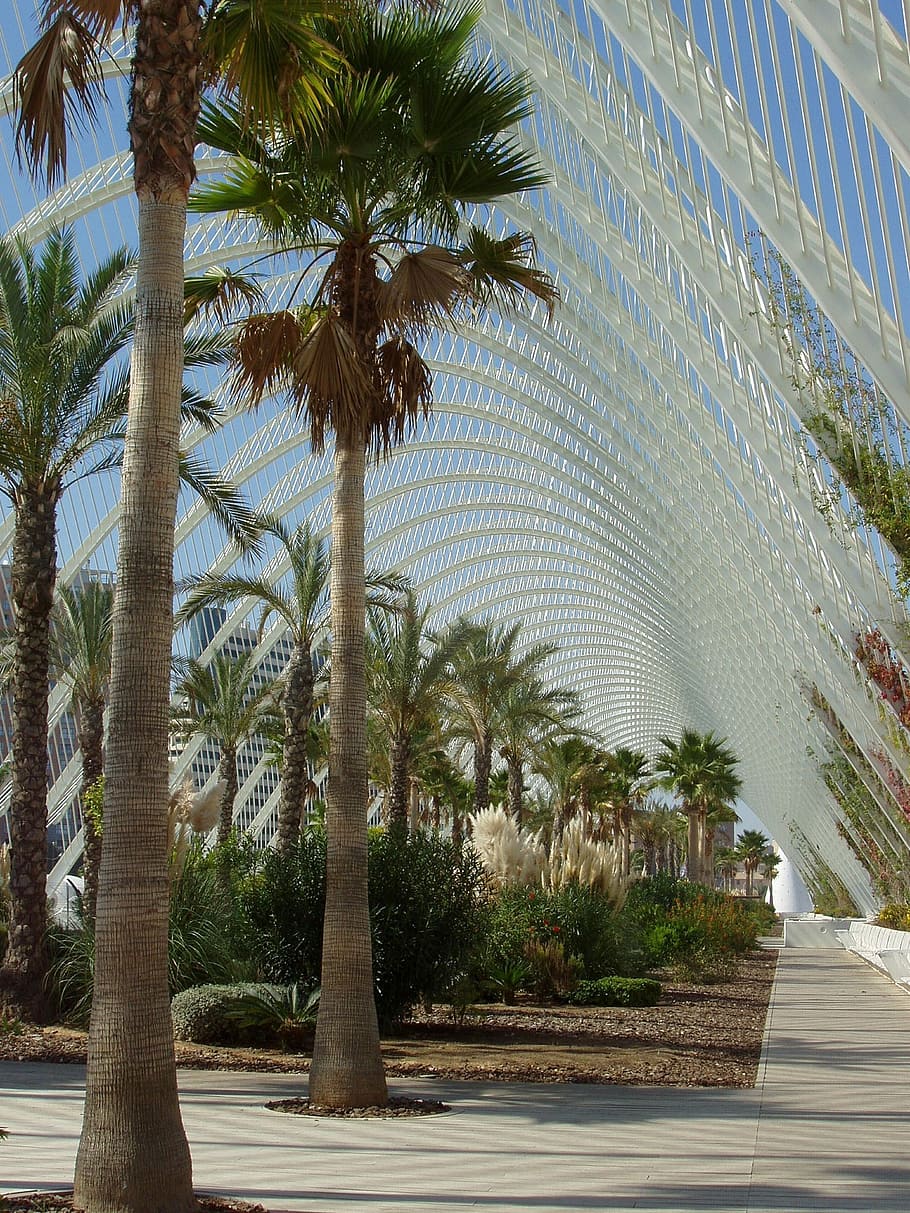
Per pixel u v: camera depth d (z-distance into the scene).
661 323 19.78
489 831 23.61
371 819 50.84
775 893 89.38
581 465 38.94
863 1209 6.66
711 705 64.88
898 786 25.52
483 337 32.53
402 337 11.52
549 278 12.18
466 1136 8.78
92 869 19.69
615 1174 7.55
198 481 18.30
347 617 10.79
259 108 8.62
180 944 15.95
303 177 10.93
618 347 25.09
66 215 22.98
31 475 16.16
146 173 7.15
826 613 22.12
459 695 37.25
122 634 6.81
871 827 35.00
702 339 19.42
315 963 15.21
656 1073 12.48
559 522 49.03
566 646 72.88
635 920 27.64
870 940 34.09
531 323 27.77
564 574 58.44
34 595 16.20
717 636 45.34
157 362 7.05
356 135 10.45
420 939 15.06
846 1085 11.83
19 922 15.77
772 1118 9.87
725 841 131.12
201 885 17.33
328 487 40.22
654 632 62.09
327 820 10.50
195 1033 14.09
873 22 9.62
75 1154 7.89
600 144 16.83
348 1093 9.90
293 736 25.89
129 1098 6.27
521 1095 10.91
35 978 15.64
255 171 10.98
